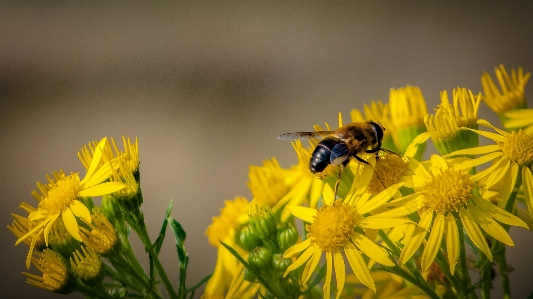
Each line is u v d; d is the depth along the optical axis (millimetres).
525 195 196
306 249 203
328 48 652
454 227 196
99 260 206
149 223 476
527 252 334
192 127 587
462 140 207
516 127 209
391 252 200
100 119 635
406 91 216
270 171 214
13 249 487
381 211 203
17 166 598
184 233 208
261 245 208
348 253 200
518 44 583
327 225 202
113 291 210
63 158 600
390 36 642
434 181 198
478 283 196
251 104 598
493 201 203
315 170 211
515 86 214
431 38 622
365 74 601
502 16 624
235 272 211
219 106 606
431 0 666
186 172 532
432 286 205
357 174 206
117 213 210
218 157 542
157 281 208
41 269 205
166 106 625
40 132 636
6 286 450
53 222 207
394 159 205
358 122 218
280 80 627
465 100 209
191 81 656
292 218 213
